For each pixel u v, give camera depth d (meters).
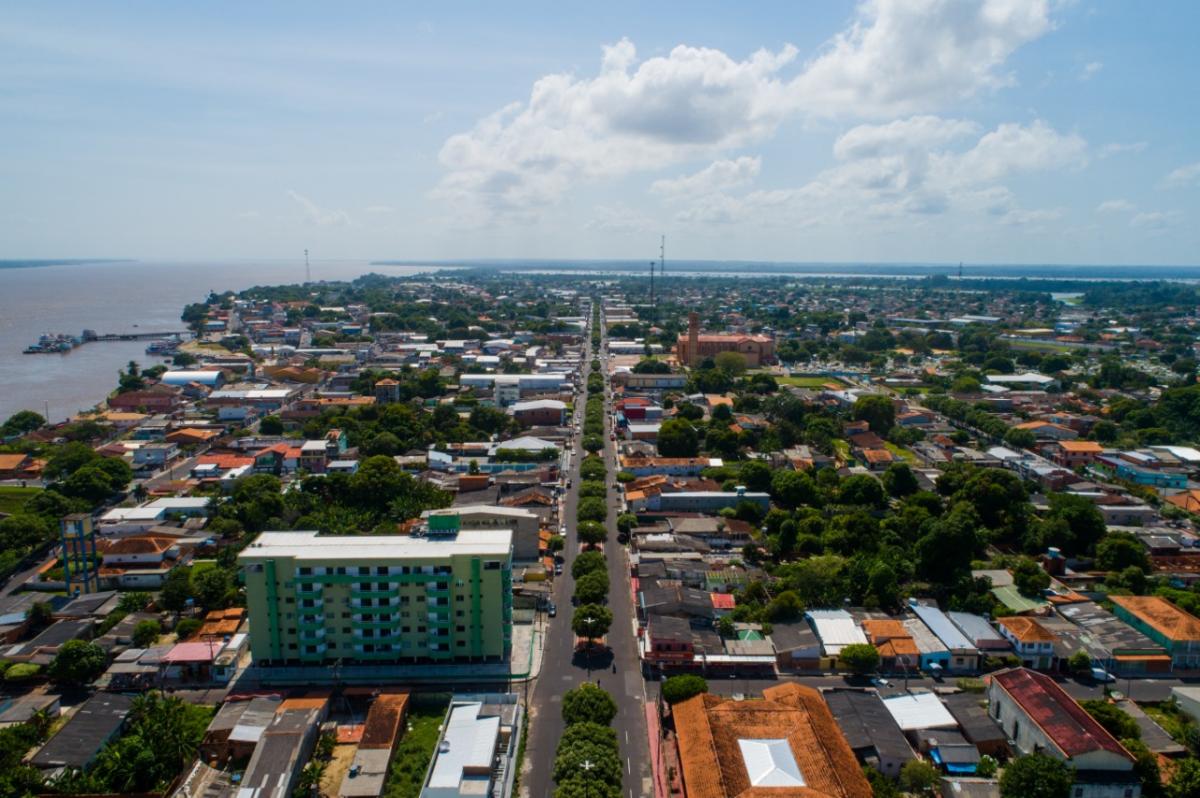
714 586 179.62
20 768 113.88
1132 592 181.00
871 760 119.06
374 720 126.00
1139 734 124.50
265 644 146.75
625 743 126.06
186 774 115.06
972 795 111.44
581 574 179.62
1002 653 154.12
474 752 114.38
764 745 111.81
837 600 170.88
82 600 170.50
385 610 146.88
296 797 110.69
